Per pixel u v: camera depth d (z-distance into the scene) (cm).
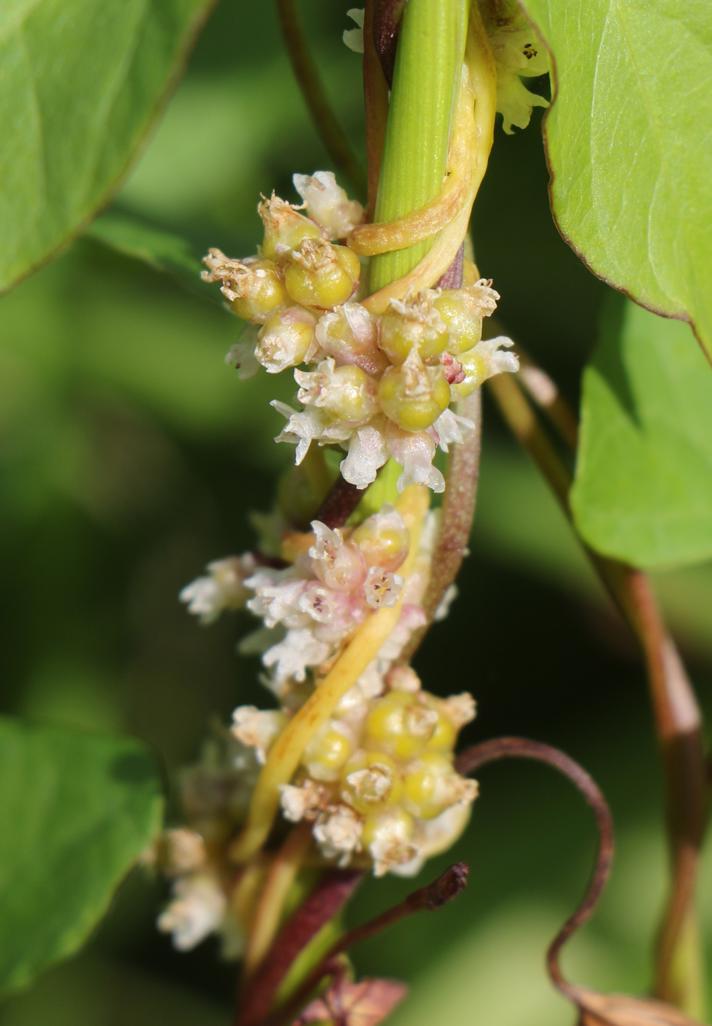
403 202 14
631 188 14
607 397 17
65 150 14
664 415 17
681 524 17
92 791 17
